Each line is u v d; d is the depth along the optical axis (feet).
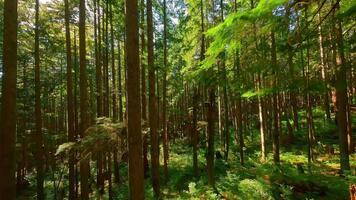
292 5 13.93
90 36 82.58
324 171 52.54
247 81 18.75
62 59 96.43
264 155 66.80
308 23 14.56
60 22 70.44
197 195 46.03
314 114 105.50
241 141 65.26
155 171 51.26
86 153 45.27
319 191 38.22
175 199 46.65
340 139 47.78
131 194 21.67
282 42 15.70
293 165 58.44
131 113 22.02
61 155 65.31
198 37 56.24
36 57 59.82
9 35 26.61
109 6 72.79
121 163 80.89
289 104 109.81
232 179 48.47
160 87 90.07
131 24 22.33
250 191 40.86
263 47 16.19
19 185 82.48
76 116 64.64
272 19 13.34
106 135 42.42
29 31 66.49
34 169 110.01
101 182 63.98
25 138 87.61
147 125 57.88
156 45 63.10
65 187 73.97
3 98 26.09
